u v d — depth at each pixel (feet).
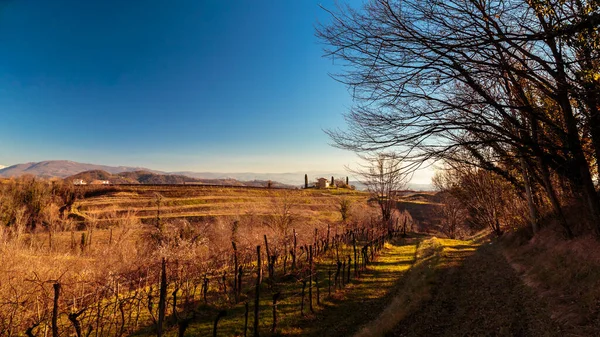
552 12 25.43
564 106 31.58
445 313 35.45
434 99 30.32
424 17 28.22
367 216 156.56
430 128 30.96
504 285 41.39
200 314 39.50
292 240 86.99
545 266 39.88
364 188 131.85
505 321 29.81
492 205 85.81
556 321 26.45
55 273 46.32
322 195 269.44
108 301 42.65
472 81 31.09
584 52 26.66
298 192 280.31
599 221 34.60
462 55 27.99
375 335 30.86
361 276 56.80
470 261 62.08
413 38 28.22
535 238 54.70
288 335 34.14
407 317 34.99
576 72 26.05
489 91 36.45
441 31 28.68
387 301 43.57
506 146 45.32
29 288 41.47
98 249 88.63
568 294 30.19
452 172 104.94
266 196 258.98
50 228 119.34
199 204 227.61
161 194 249.55
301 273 55.01
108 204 213.05
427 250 79.66
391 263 68.33
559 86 29.45
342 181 372.17
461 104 32.94
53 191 201.87
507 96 38.75
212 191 266.77
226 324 36.17
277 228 117.39
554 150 35.53
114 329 37.01
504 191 79.20
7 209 140.36
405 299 40.98
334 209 214.48
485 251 71.20
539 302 31.89
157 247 75.05
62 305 38.70
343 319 38.11
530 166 51.13
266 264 65.87
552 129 35.73
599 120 30.14
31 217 154.40
